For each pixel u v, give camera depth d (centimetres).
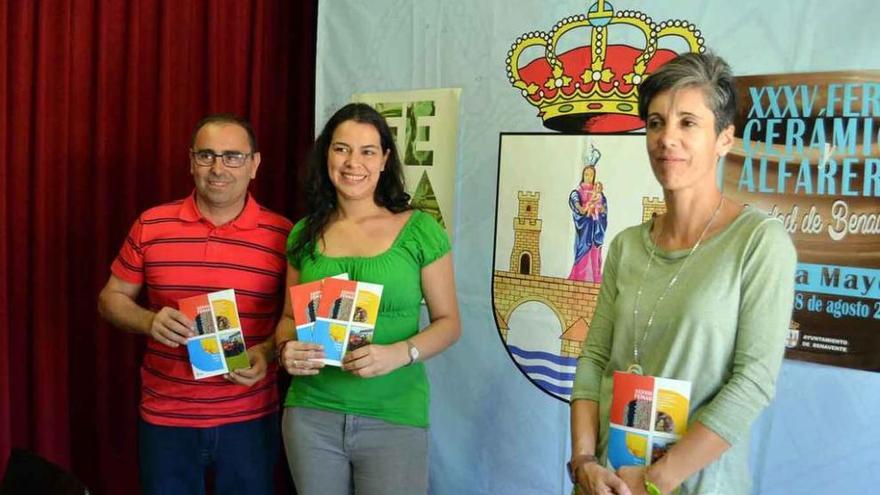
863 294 177
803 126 182
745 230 133
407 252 189
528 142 222
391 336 187
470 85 233
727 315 132
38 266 241
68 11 240
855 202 177
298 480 191
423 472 191
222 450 213
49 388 246
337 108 263
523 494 230
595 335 161
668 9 199
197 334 201
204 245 212
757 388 127
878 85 173
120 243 259
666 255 142
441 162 239
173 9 262
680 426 133
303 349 179
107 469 263
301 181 210
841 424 181
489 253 231
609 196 210
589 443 149
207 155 205
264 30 287
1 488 142
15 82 234
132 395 264
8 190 238
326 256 191
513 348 228
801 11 182
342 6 259
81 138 250
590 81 211
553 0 216
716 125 135
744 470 136
